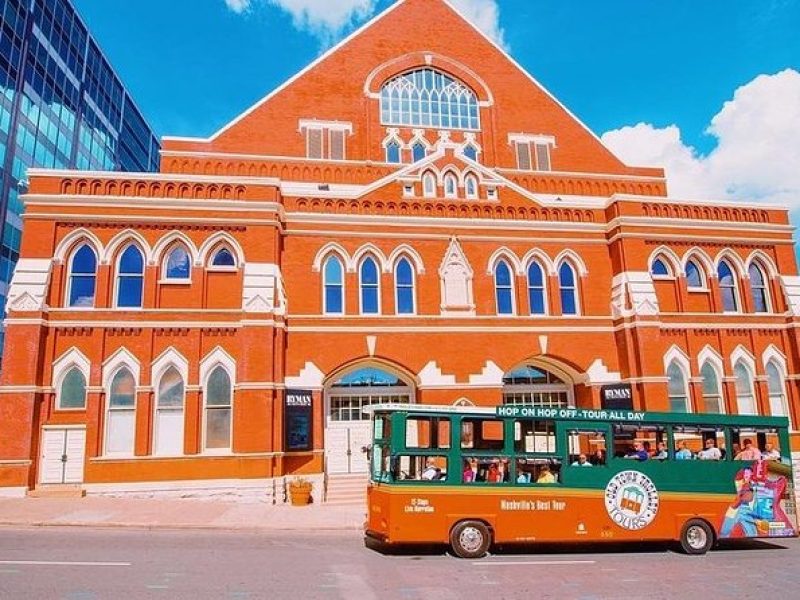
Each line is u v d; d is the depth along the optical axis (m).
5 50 48.53
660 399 23.39
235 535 15.17
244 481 19.92
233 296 21.75
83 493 19.23
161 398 20.61
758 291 26.48
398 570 11.49
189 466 20.08
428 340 23.64
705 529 14.31
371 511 14.13
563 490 13.78
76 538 13.93
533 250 25.36
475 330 24.02
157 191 22.06
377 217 24.27
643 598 9.63
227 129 28.67
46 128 55.50
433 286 24.28
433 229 24.70
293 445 21.41
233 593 9.34
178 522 16.17
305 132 29.42
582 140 32.44
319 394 22.38
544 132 32.09
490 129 31.42
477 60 32.31
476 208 25.39
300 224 23.66
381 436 14.32
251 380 20.67
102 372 20.27
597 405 24.30
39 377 19.77
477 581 10.67
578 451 14.26
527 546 14.77
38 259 20.61
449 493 13.32
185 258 21.94
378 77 30.84
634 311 24.12
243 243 22.16
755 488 14.84
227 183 22.58
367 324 23.28
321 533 15.85
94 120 67.06
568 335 24.72
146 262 21.44
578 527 13.69
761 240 26.47
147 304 21.09
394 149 30.44
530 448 14.05
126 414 20.34
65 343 20.31
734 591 10.17
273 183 22.86
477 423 14.01
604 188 31.77
